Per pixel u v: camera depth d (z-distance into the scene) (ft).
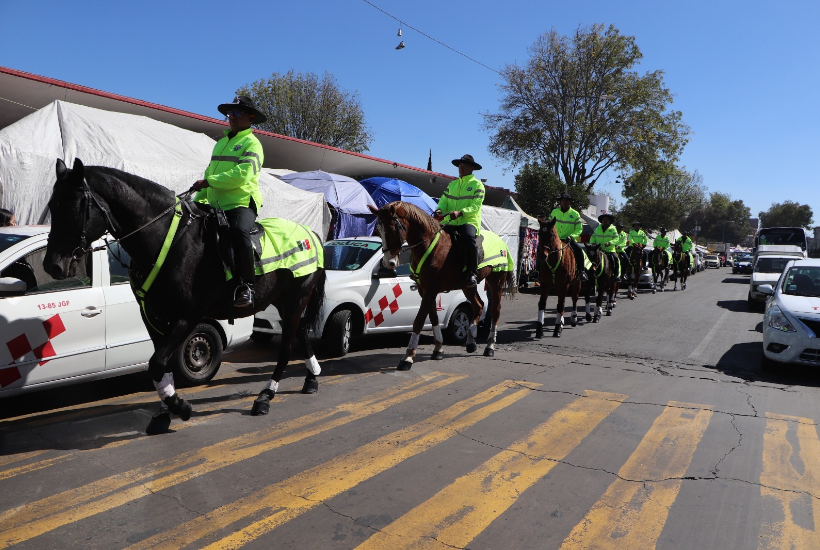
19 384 16.48
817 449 15.72
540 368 25.16
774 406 20.01
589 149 116.26
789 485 13.33
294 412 18.08
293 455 14.40
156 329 16.29
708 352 30.30
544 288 33.96
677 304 56.90
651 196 172.76
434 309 26.76
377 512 11.51
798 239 103.81
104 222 14.03
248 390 20.76
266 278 17.94
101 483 12.54
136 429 16.20
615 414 18.47
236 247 16.29
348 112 111.24
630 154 111.24
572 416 18.16
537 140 113.91
